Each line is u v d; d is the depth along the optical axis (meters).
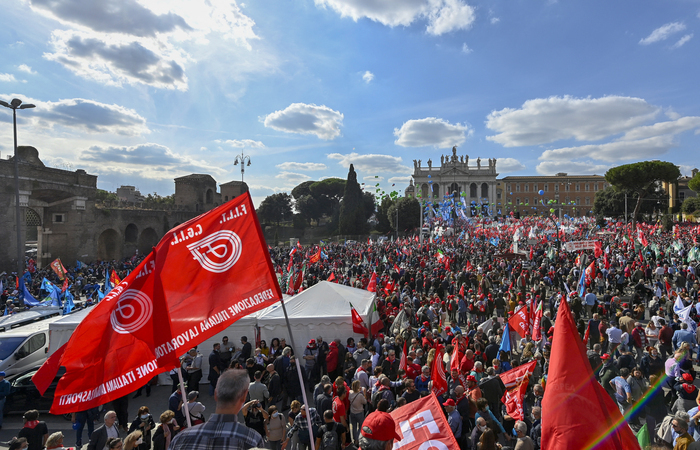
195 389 11.95
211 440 2.60
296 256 41.72
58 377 11.16
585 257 24.64
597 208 91.38
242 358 12.16
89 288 28.03
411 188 129.62
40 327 13.54
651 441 7.54
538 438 7.17
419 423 4.73
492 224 64.88
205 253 4.68
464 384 9.11
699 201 71.31
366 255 40.00
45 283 20.88
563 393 4.05
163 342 4.30
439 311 16.58
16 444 6.41
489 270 26.86
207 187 82.00
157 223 55.72
